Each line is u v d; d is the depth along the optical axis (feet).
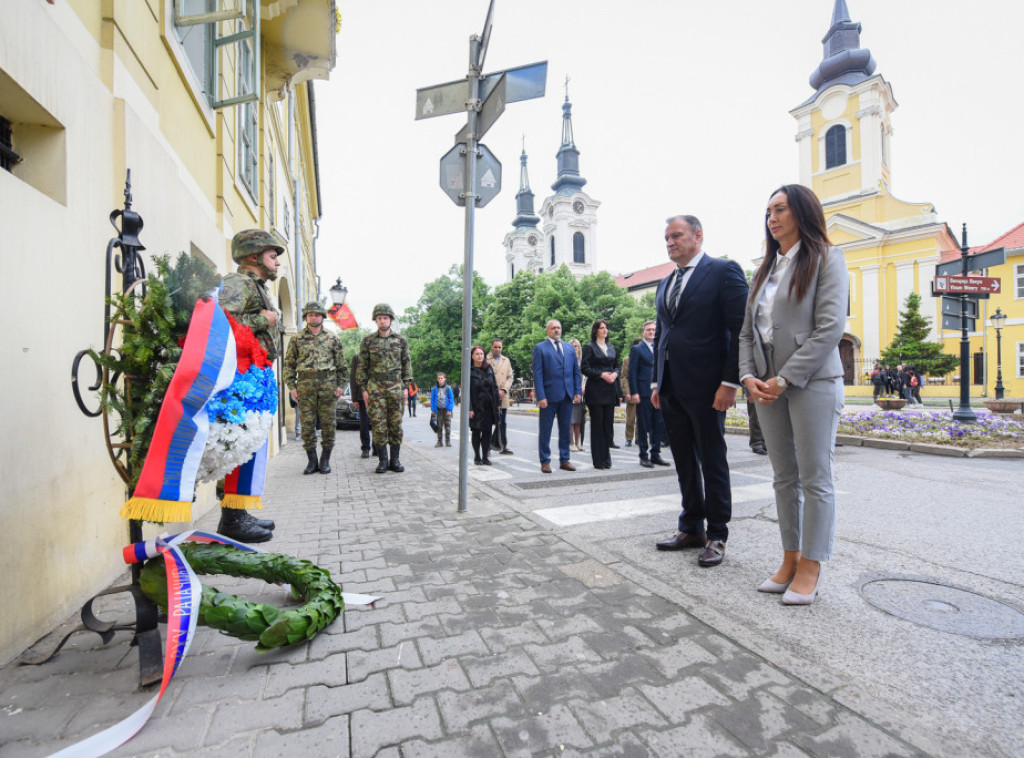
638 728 5.39
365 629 7.59
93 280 9.10
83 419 8.61
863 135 133.80
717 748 5.09
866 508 14.56
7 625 6.70
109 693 6.12
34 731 5.44
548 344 22.12
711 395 10.48
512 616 7.97
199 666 6.69
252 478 8.71
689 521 11.29
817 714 5.59
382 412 22.44
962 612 8.11
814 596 8.60
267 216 32.89
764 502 15.38
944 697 5.95
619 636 7.30
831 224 138.00
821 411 8.38
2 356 6.70
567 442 22.36
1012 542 11.48
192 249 15.53
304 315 22.65
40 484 7.42
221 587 9.25
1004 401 48.21
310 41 28.32
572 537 11.94
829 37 148.66
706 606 8.21
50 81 7.91
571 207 251.60
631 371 23.65
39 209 7.52
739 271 10.52
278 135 40.65
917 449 26.96
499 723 5.49
